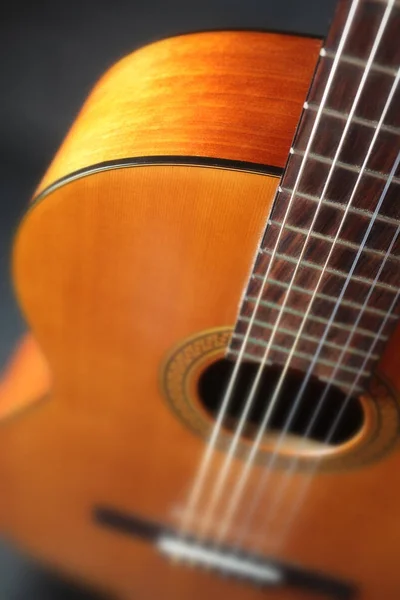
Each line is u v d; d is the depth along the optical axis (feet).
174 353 1.80
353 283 1.60
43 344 1.84
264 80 1.58
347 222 1.53
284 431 1.87
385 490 1.88
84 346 1.82
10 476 2.08
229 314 1.72
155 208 1.59
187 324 1.75
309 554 2.04
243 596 2.15
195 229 1.61
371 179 1.48
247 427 1.88
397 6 1.35
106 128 1.61
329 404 1.84
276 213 1.54
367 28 1.37
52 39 2.69
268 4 2.66
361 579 2.06
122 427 1.94
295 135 1.47
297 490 1.93
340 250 1.57
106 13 2.67
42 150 2.79
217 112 1.56
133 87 1.64
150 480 2.01
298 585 2.08
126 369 1.84
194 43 1.64
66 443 1.99
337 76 1.41
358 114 1.43
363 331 1.66
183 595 2.20
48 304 1.77
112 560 2.18
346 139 1.45
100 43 2.69
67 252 1.68
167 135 1.56
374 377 1.73
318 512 1.96
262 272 1.62
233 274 1.65
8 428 2.00
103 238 1.65
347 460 1.85
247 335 1.70
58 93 2.74
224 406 1.85
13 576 2.30
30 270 1.72
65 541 2.18
